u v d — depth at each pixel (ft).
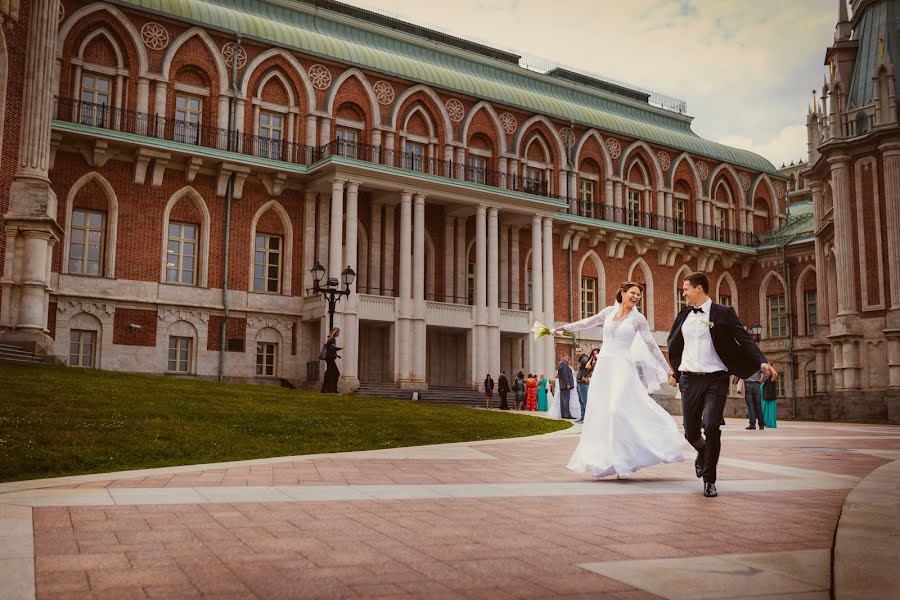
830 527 18.06
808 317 165.68
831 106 133.49
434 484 25.76
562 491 24.26
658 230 160.97
